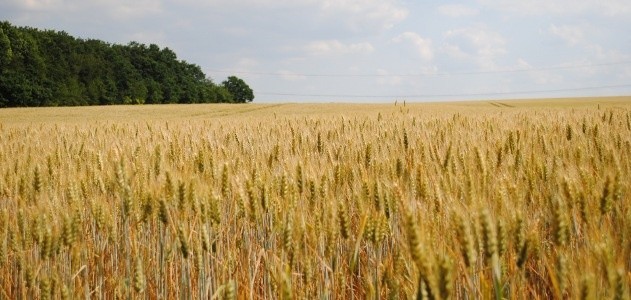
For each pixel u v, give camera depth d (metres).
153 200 3.96
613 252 2.50
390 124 13.50
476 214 2.80
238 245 4.20
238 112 67.50
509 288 3.02
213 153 6.29
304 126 13.93
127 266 3.95
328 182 4.60
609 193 3.08
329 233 3.43
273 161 6.06
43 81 105.94
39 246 3.68
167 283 4.04
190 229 3.64
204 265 3.58
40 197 4.45
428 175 4.49
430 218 3.30
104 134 12.14
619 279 2.25
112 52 132.25
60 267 3.87
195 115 61.31
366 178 4.40
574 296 2.42
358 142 8.41
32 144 9.10
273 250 3.76
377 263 3.40
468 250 2.40
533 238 2.83
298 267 3.79
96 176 5.02
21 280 3.78
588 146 6.26
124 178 4.54
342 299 3.53
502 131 8.96
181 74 148.00
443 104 87.81
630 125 9.39
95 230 4.73
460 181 4.03
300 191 4.14
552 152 6.02
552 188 4.05
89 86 119.50
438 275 2.17
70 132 13.18
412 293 2.82
